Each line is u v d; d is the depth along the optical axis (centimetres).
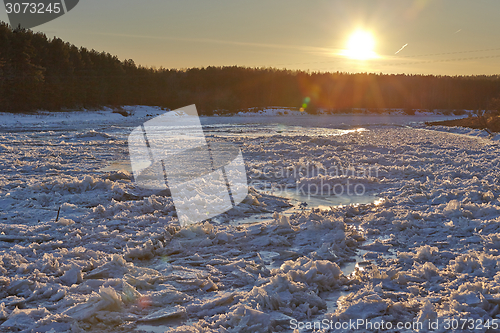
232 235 685
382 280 495
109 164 1557
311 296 442
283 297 436
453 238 662
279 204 943
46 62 7400
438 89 15000
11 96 6131
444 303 421
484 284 446
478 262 529
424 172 1338
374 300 416
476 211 813
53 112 6700
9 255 550
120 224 741
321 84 13788
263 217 830
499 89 14575
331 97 13638
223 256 595
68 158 1722
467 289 446
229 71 12694
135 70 10175
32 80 6438
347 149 2022
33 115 6016
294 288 454
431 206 902
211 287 479
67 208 835
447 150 2097
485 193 947
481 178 1260
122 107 8675
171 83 10706
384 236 706
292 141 2516
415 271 516
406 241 667
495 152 2019
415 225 741
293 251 613
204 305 428
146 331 379
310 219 782
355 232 710
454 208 823
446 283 482
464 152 1945
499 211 796
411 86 15262
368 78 15588
